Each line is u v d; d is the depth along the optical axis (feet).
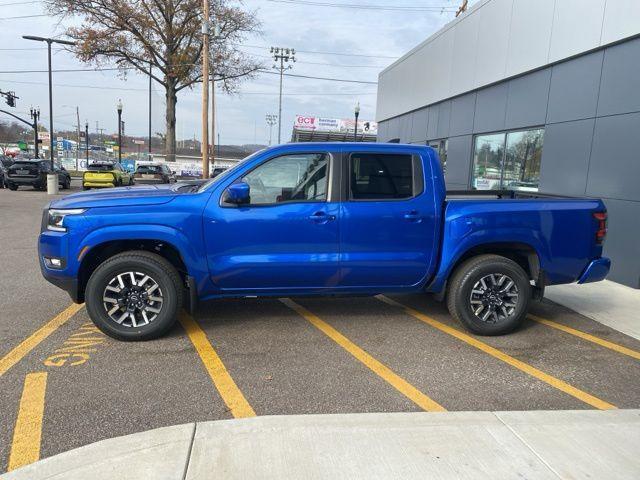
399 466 9.29
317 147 16.58
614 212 26.43
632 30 24.75
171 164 131.85
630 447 10.11
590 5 27.73
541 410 12.23
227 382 13.42
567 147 30.12
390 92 64.69
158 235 15.64
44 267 15.97
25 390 12.67
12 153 241.55
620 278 26.08
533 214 17.25
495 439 10.28
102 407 11.94
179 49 124.06
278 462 9.34
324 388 13.23
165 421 11.41
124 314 16.06
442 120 48.65
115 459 9.35
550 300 22.71
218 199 16.06
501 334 17.70
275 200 16.33
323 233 16.42
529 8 33.58
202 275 16.10
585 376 14.48
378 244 16.81
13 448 10.21
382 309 20.42
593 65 27.94
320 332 17.51
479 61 40.34
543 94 32.53
